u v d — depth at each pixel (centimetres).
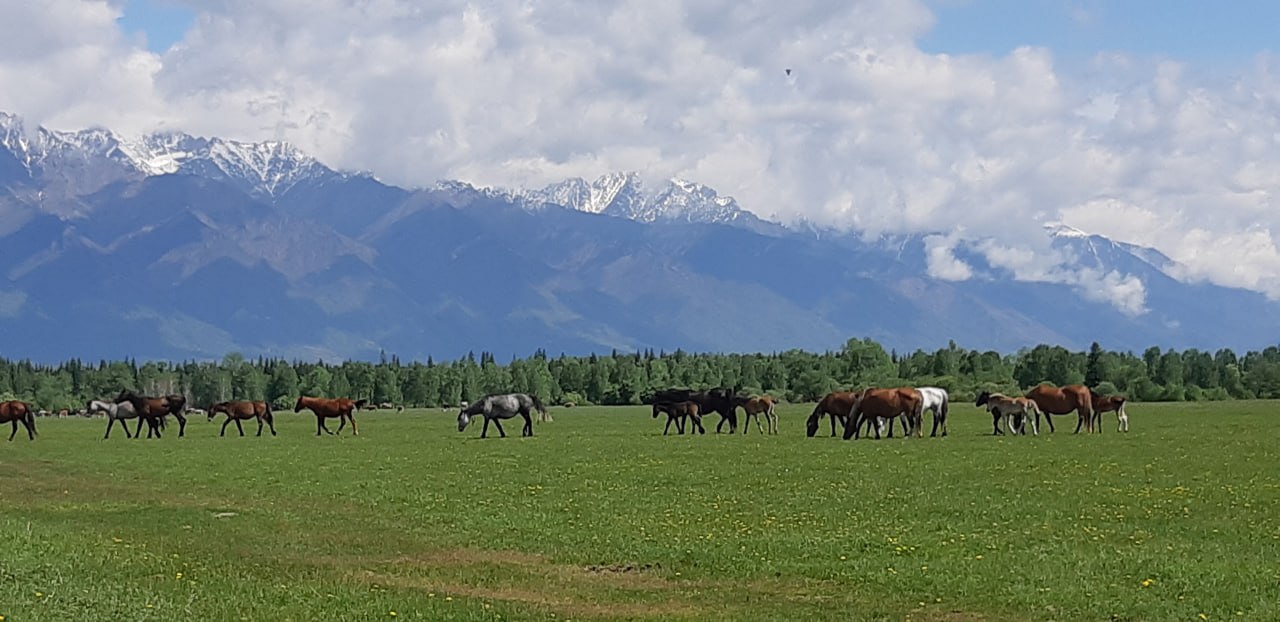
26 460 6034
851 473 4566
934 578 2481
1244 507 3447
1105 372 18562
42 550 2711
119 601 2184
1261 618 2127
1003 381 19075
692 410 8056
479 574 2638
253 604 2212
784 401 19512
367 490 4259
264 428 10444
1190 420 9131
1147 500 3603
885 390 6962
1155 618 2141
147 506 3866
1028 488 3953
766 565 2664
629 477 4572
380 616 2133
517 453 6059
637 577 2611
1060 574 2497
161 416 8612
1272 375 18888
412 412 17850
